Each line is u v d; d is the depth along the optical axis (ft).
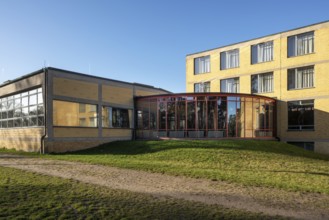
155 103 86.74
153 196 29.04
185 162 51.65
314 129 87.15
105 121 82.28
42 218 21.33
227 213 23.82
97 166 48.03
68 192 29.22
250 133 84.94
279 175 41.98
